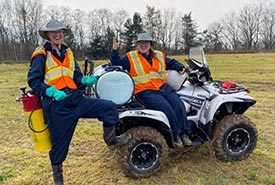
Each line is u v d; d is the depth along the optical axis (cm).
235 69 1831
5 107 846
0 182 407
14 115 754
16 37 5788
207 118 436
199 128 445
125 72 396
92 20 6612
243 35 7088
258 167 436
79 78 362
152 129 411
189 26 6719
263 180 399
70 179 412
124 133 407
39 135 351
